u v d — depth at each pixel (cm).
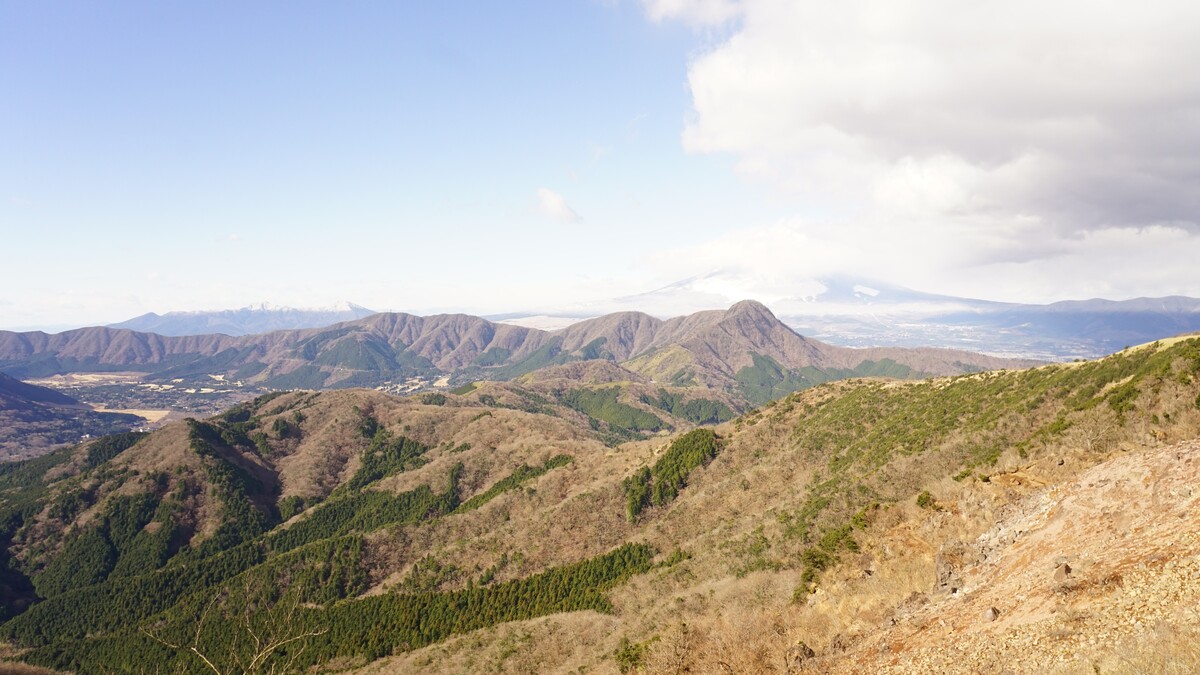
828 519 5781
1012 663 1480
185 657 8406
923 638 1933
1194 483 1811
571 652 5831
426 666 6744
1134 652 1225
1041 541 2136
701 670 2895
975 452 5725
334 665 7794
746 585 4922
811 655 2359
